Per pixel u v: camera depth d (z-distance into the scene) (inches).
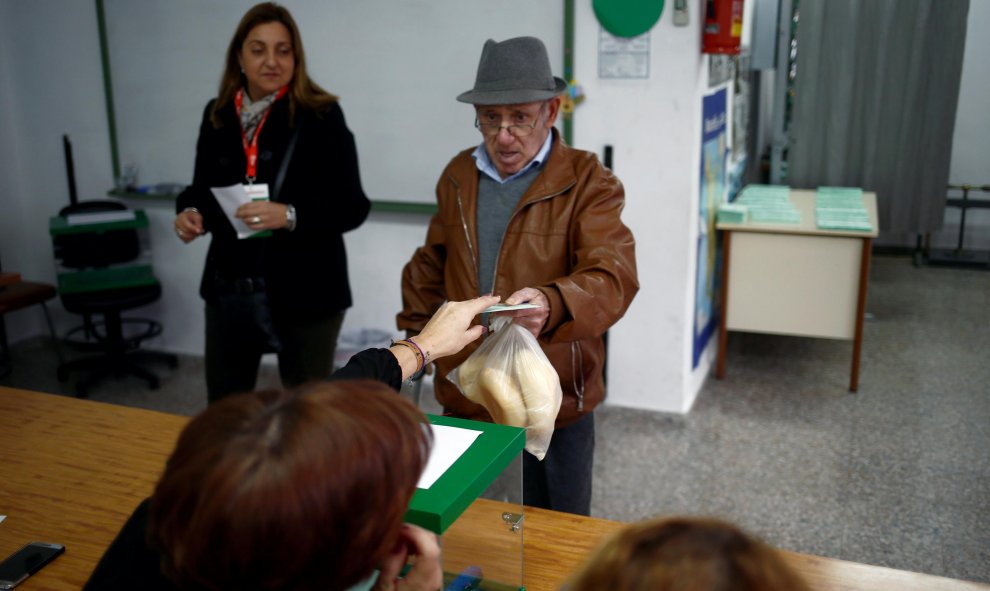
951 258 244.4
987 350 176.4
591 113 139.5
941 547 106.6
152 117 167.5
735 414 147.6
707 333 165.9
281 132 100.3
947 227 254.5
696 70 134.3
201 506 27.5
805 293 155.5
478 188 78.4
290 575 28.1
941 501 117.4
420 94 148.8
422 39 146.0
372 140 154.1
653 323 145.3
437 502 40.5
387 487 29.5
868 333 189.8
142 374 161.5
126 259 160.6
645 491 121.8
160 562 32.8
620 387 150.7
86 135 173.9
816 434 139.0
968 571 101.5
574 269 71.5
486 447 46.4
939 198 204.2
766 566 21.2
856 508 116.2
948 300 212.5
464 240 77.5
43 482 63.6
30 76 174.7
